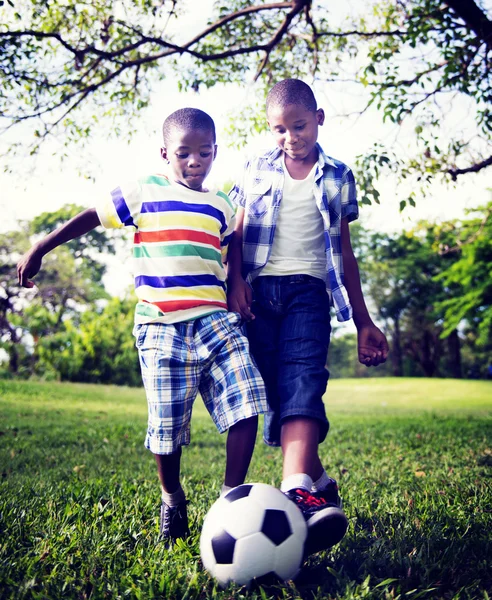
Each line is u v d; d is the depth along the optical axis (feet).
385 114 24.99
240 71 31.89
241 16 30.55
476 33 24.32
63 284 113.09
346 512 10.96
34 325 82.64
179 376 8.79
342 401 69.97
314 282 9.80
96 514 10.48
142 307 9.16
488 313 88.38
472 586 7.28
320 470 9.85
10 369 87.61
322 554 8.44
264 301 9.79
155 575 7.50
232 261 9.95
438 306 101.76
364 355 10.11
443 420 39.93
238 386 8.63
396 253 130.82
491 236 72.69
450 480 15.28
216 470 19.25
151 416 8.88
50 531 9.30
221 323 9.05
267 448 26.53
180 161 9.21
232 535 7.26
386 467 19.31
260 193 9.96
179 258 9.07
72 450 25.16
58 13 27.94
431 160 25.50
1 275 105.19
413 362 147.43
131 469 19.95
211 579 7.47
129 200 9.28
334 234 9.83
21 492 13.48
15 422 35.91
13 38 25.49
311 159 10.05
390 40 28.37
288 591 7.14
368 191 21.86
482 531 9.35
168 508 9.32
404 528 9.46
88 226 9.39
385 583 7.06
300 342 9.26
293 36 30.68
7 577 7.39
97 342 72.49
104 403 51.62
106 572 7.74
